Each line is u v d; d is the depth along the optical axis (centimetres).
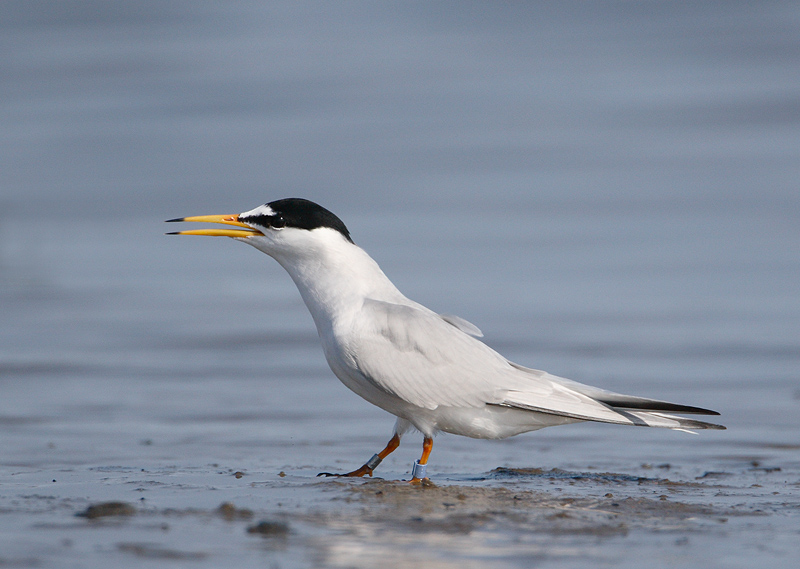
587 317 1543
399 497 672
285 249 822
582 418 771
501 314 1570
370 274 825
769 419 1032
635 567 511
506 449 933
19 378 1238
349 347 781
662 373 1238
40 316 1611
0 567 488
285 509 627
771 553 541
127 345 1422
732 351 1341
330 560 512
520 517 616
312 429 1007
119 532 560
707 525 606
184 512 614
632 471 821
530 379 794
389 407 804
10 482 732
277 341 1449
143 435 967
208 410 1084
